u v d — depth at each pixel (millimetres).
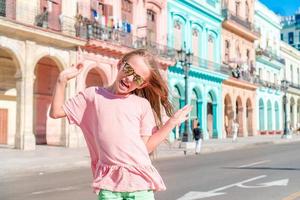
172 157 20516
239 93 46188
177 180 11484
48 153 20188
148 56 2986
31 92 22766
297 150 23875
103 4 28297
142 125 2961
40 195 9398
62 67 24828
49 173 14180
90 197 9047
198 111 38469
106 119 2910
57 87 2965
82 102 3008
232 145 28750
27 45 22594
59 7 25188
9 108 25953
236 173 12969
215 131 40875
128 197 2867
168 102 3119
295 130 60719
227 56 44500
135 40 29953
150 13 33062
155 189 2918
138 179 2857
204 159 18719
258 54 52219
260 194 9133
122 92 2941
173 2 35406
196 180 11453
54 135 27672
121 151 2863
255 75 49750
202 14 39469
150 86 3037
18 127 22328
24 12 22781
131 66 2920
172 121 2963
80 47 25531
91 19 27219
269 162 16500
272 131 55688
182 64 26688
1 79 25469
